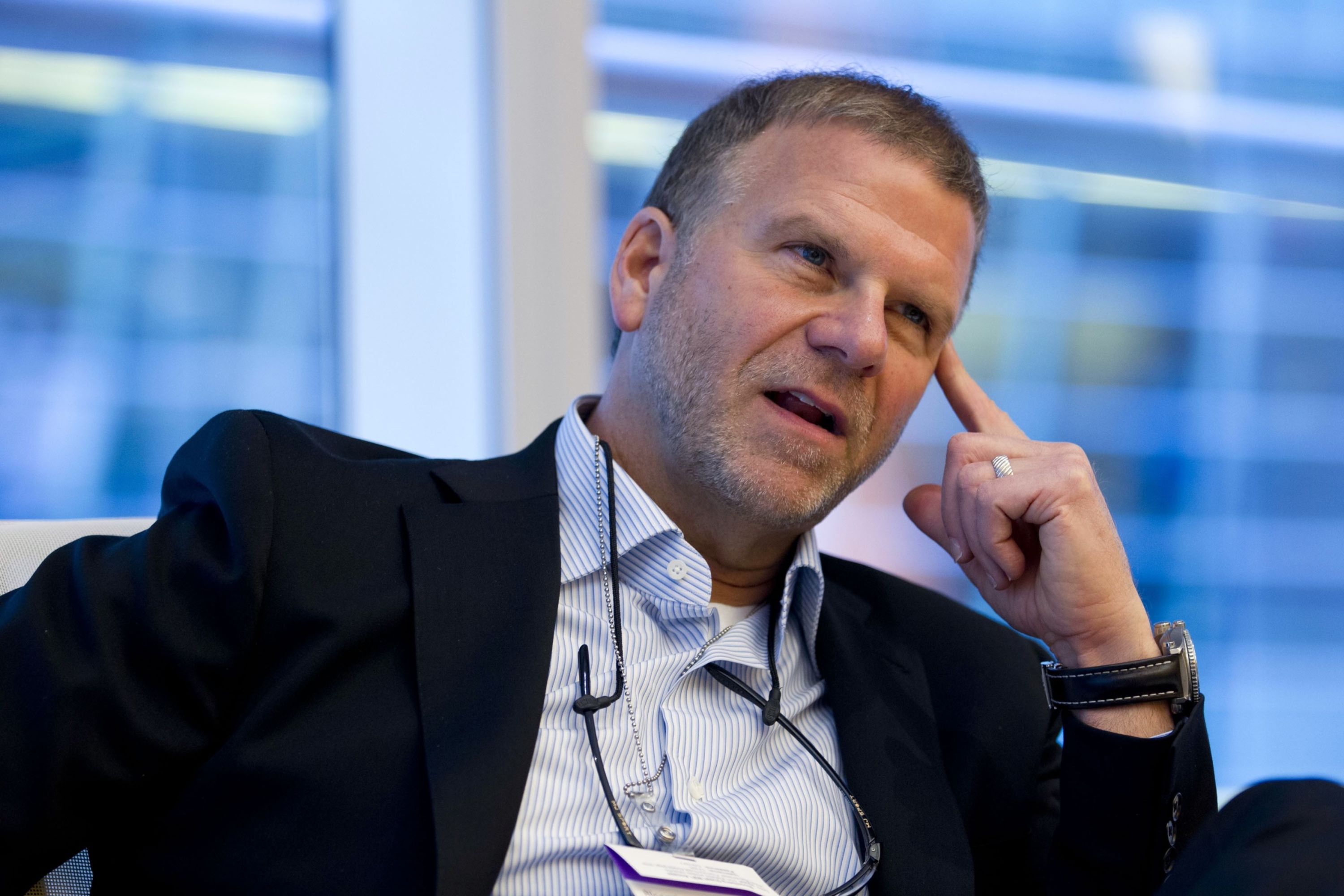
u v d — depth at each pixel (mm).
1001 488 3625
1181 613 7359
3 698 2719
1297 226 7633
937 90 7090
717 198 3643
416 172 6121
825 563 4359
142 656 2857
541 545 3330
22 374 5504
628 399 3730
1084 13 7320
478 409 6109
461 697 2996
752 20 6867
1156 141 7418
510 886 2969
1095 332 7273
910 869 3395
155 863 2908
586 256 6121
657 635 3467
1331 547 7617
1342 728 7574
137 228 5742
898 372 3631
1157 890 3080
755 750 3504
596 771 3148
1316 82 7668
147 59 5797
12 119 5535
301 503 3139
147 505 5695
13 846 2672
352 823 2826
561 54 6078
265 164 6020
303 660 2949
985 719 3896
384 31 6105
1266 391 7566
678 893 2760
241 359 5922
